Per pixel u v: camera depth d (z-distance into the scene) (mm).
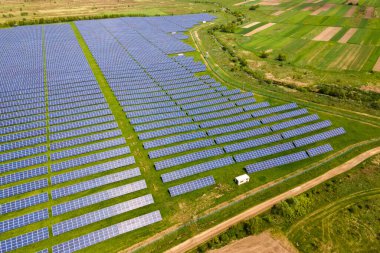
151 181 62906
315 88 102688
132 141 74688
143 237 51406
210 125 81312
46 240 50250
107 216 54531
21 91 97000
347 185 62125
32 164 66438
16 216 54594
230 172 65750
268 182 63438
